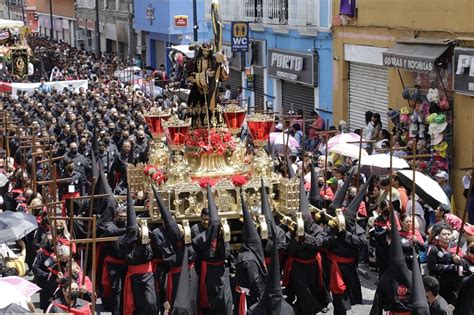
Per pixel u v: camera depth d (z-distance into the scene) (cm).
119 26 9581
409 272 1944
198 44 2445
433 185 2580
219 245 2089
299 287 2133
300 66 4847
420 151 3375
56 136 4109
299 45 4934
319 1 4572
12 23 5988
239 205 2286
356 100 4369
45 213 2436
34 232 2589
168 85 5862
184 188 2250
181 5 7412
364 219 2628
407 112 3547
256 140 2383
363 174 2964
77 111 4803
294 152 3378
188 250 2077
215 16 2402
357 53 4228
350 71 4391
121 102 4934
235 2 5728
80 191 3269
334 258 2152
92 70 7688
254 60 5556
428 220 2778
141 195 2350
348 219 2147
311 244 2111
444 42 3388
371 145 3381
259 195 2311
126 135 3734
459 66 3262
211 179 2341
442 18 3441
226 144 2411
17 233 2170
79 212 2725
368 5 4069
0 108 4978
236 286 2153
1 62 6919
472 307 1969
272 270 1886
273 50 5212
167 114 2473
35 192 2730
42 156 3300
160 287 2144
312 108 4878
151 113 2483
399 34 3797
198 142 2392
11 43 6131
